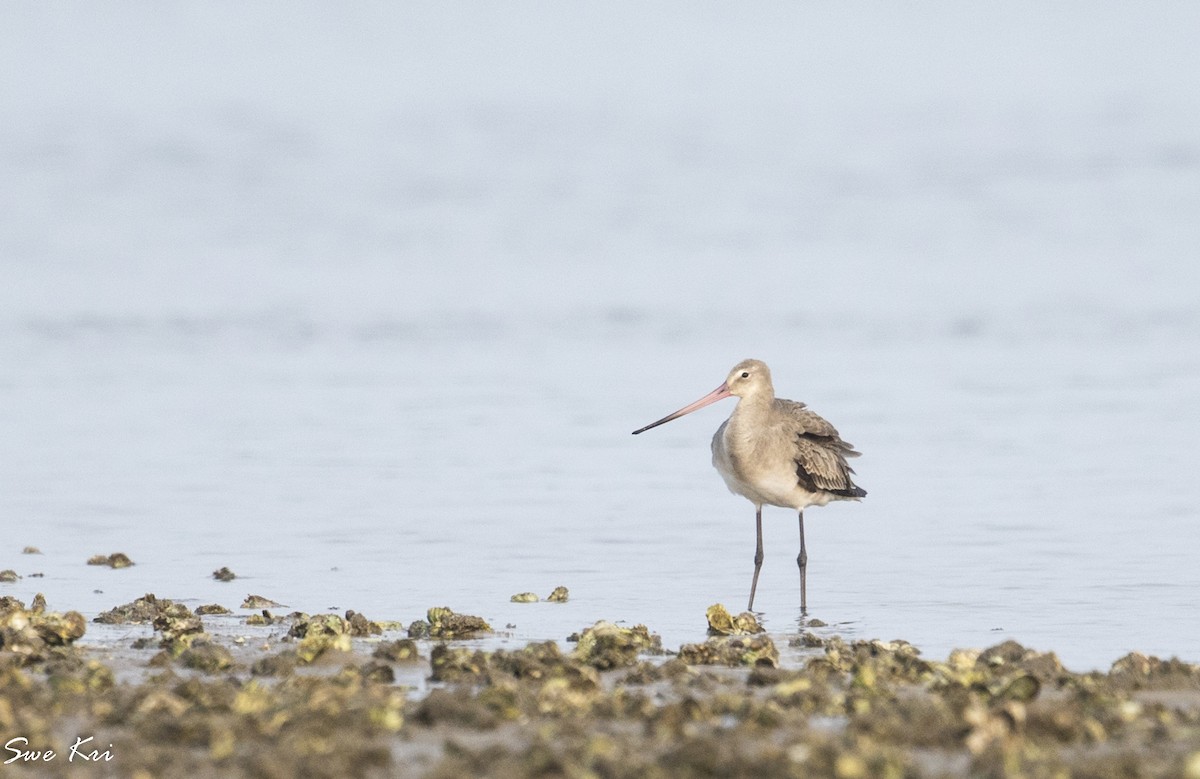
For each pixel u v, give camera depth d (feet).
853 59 365.20
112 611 46.75
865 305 120.57
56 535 60.75
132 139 224.94
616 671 39.73
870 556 58.03
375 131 243.19
